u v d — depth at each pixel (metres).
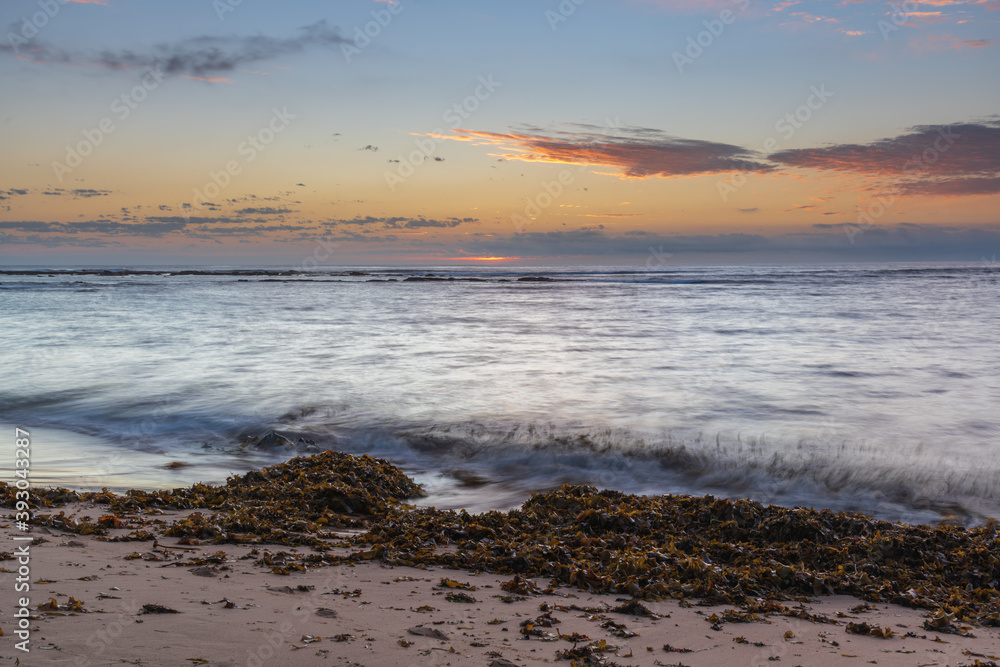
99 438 16.39
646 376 24.70
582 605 6.54
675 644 5.58
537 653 5.12
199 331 40.25
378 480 12.42
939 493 12.55
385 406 19.59
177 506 10.51
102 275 171.38
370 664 4.68
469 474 14.20
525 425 17.42
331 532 9.52
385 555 8.03
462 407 19.48
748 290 95.00
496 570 7.70
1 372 25.02
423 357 29.56
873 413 18.69
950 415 18.44
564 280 150.00
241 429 17.20
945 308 58.47
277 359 28.70
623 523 9.64
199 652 4.65
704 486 13.34
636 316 52.69
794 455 14.78
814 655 5.49
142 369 25.84
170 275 181.62
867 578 7.94
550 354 30.61
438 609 6.12
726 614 6.41
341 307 63.72
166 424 17.72
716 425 17.36
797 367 26.75
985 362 27.80
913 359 28.75
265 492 11.19
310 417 18.34
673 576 7.56
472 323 46.72
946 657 5.57
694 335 38.59
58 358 28.66
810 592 7.57
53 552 7.28
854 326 43.12
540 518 10.30
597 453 15.22
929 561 8.57
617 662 5.09
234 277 171.25
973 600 7.50
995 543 8.91
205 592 6.14
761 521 9.70
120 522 9.01
